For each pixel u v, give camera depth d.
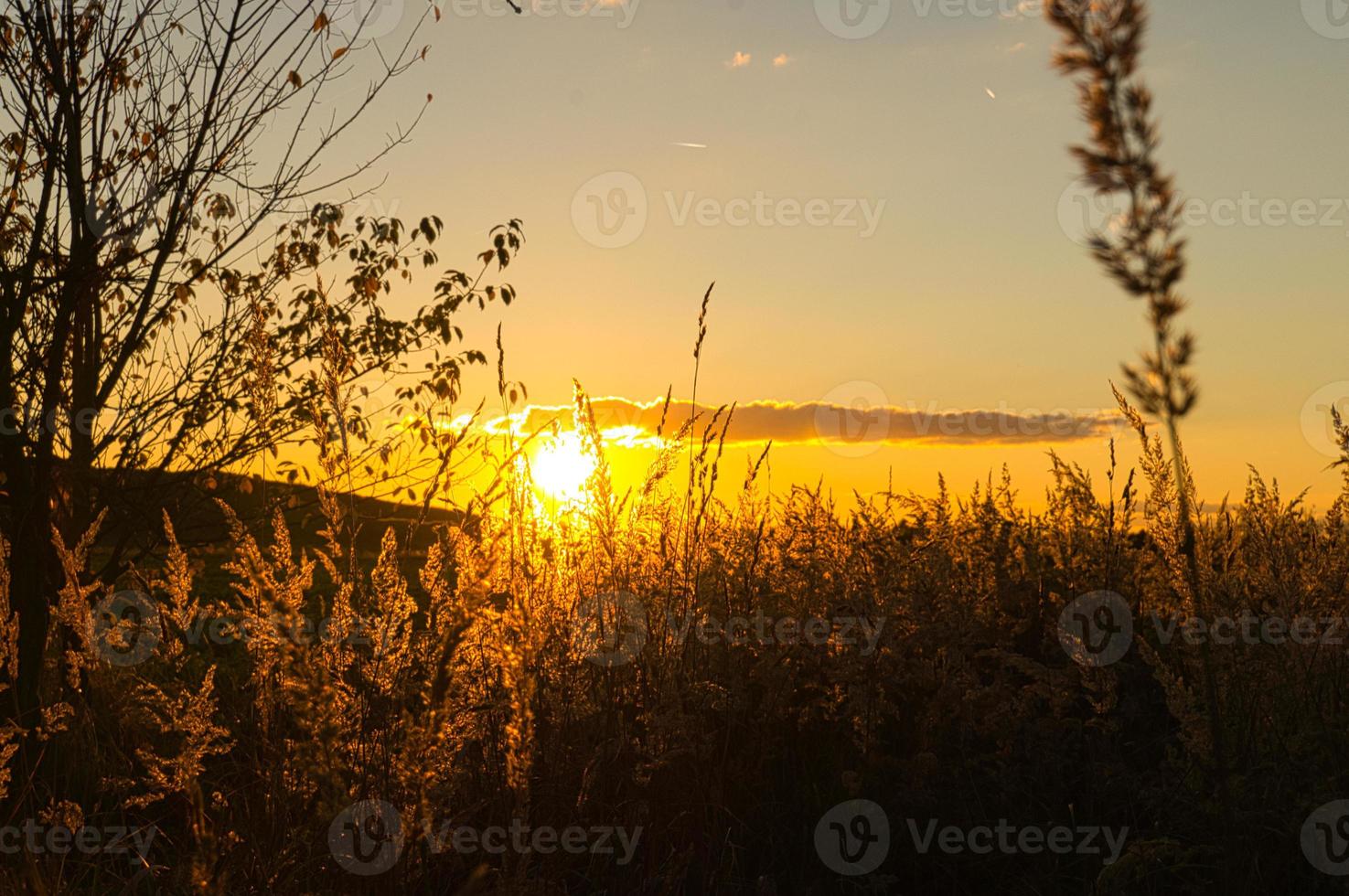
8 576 3.74
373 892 2.46
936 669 3.93
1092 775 3.43
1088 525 4.11
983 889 3.42
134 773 3.42
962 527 4.72
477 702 2.85
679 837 3.23
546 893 2.57
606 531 3.41
